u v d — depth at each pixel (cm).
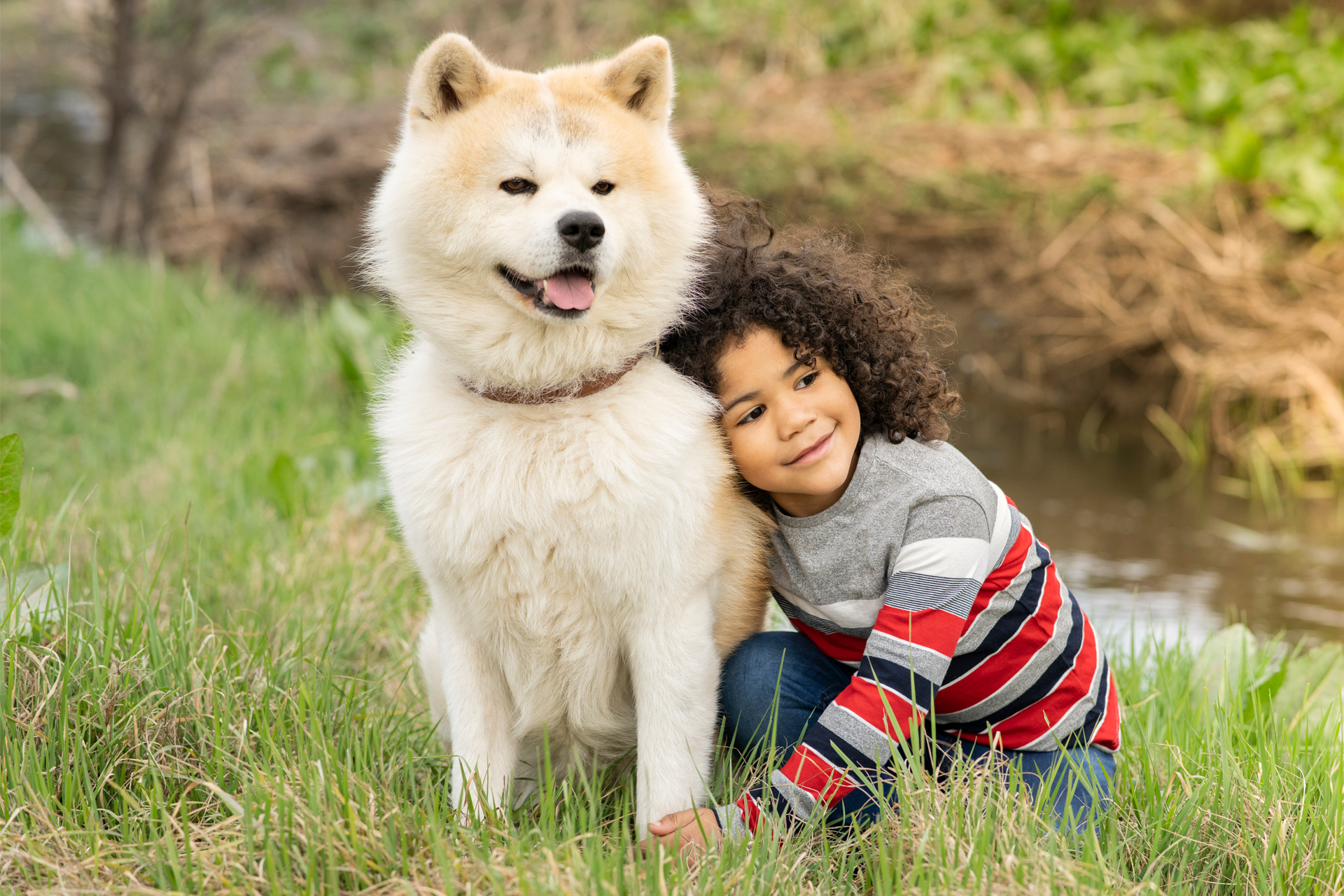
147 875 211
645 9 1294
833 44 1205
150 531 377
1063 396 782
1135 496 624
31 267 797
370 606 346
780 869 216
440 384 255
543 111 248
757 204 289
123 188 995
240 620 318
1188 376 725
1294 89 930
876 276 269
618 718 271
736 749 273
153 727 244
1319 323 714
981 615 244
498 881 202
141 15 1017
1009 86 1077
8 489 272
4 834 213
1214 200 811
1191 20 1115
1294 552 538
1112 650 362
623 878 204
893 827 225
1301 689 311
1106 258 808
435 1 1392
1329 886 216
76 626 264
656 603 244
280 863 210
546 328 242
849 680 271
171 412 548
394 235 254
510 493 238
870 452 247
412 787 246
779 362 242
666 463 239
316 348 651
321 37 1340
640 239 248
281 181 1020
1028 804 225
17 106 1501
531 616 247
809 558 250
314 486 452
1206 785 240
